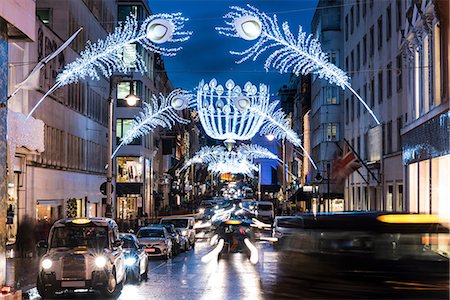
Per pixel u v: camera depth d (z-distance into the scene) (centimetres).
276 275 970
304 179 9138
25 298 1727
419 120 3262
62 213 4384
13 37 1691
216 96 3816
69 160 4588
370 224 904
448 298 791
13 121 2945
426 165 3198
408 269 830
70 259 1756
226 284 2039
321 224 929
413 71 3497
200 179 14712
